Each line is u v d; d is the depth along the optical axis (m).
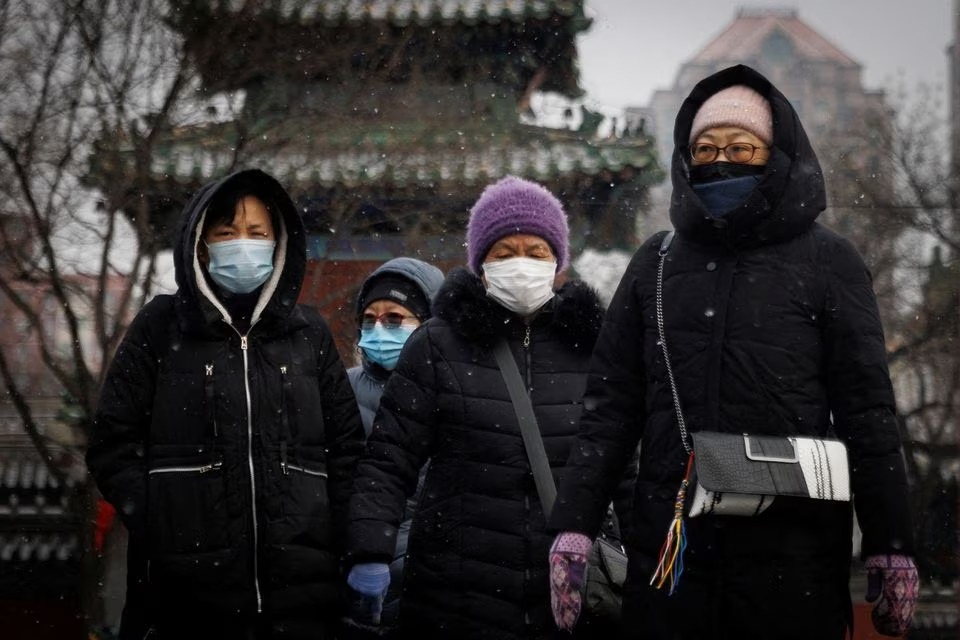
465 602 4.56
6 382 13.92
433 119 16.09
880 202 20.83
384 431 4.73
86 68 12.08
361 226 16.09
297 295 4.69
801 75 60.34
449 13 16.39
